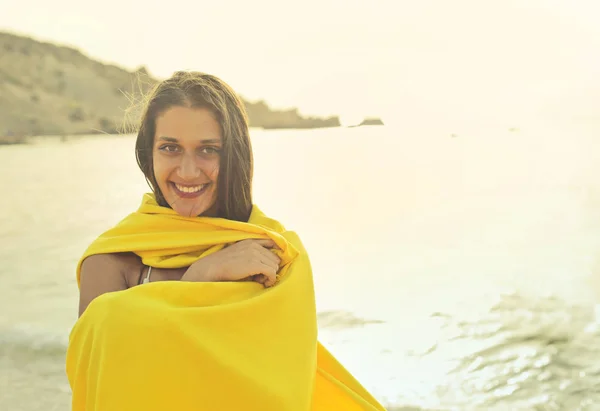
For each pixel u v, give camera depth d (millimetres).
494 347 5613
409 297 7535
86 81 66500
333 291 7914
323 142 46438
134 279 1630
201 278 1508
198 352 1322
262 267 1504
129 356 1301
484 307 6965
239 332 1396
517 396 4547
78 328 1374
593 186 19219
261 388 1350
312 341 1484
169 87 1618
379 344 5855
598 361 5125
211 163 1620
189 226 1646
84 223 14016
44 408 4418
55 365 5328
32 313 6953
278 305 1479
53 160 34750
